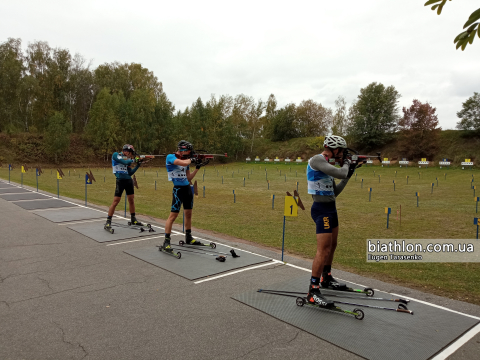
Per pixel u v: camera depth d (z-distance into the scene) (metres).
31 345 2.91
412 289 4.56
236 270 5.02
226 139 59.50
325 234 3.82
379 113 50.56
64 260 5.32
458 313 3.71
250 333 3.18
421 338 3.12
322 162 3.74
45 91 48.81
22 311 3.55
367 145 51.72
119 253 5.75
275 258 5.73
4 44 49.53
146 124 53.03
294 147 59.81
